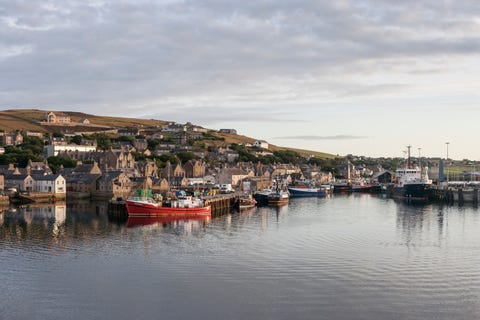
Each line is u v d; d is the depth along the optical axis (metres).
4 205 180.00
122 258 89.25
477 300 68.06
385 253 93.75
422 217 147.88
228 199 180.38
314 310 64.56
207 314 63.50
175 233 114.81
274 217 147.62
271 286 73.50
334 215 153.12
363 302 67.19
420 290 71.81
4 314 63.25
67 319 61.97
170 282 75.38
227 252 94.19
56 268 82.50
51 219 137.75
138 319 62.12
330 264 85.38
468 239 108.38
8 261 86.56
